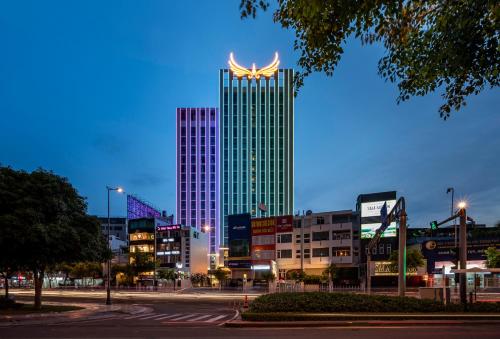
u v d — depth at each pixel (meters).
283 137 167.62
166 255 104.25
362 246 73.50
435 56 8.84
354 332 17.38
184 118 178.50
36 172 31.86
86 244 32.75
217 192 173.50
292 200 164.12
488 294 39.41
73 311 31.59
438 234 76.19
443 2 8.44
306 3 8.38
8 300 33.53
